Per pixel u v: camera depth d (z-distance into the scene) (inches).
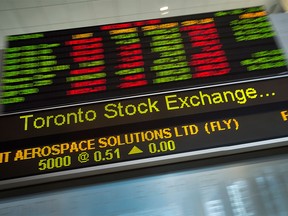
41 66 79.6
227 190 66.6
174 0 144.6
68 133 67.3
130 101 72.2
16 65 79.6
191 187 67.2
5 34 148.6
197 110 70.2
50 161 63.5
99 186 67.4
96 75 77.9
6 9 135.9
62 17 145.1
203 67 78.7
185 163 68.9
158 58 80.7
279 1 147.4
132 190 66.9
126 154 64.3
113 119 69.4
